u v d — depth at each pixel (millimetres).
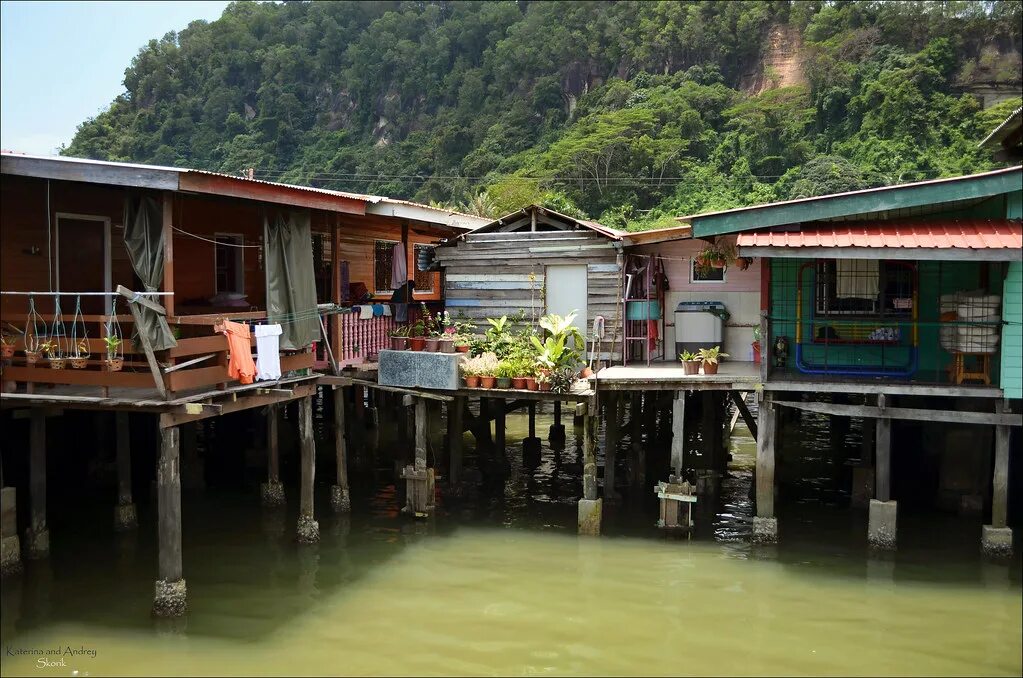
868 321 12906
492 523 14375
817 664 9258
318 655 9422
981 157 49094
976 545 12797
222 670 9008
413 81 76000
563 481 17266
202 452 19281
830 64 59188
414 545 13219
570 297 16656
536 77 72000
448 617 10508
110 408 10234
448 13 85938
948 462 14320
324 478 17312
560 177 56062
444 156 68188
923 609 10664
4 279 11531
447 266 17562
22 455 14688
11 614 10289
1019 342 11836
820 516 14539
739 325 16656
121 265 13219
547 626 10250
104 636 9773
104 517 14125
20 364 10984
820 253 12039
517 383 13641
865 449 14781
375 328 16672
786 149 55562
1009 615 10469
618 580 11734
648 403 18203
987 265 13031
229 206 15484
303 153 74312
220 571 12016
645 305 16172
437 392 14266
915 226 12656
